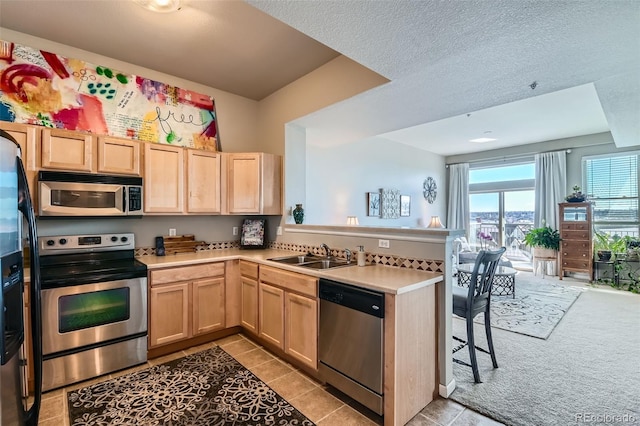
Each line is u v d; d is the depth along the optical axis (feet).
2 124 7.70
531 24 5.89
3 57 8.46
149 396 7.29
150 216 10.94
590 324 12.02
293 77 11.55
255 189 11.77
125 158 9.45
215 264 10.31
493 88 9.08
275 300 9.16
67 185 8.32
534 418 6.54
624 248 18.80
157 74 11.10
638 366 8.71
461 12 5.45
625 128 14.10
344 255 9.84
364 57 7.04
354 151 19.53
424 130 19.89
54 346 7.54
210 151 11.27
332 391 7.54
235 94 13.11
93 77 9.80
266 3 5.15
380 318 6.34
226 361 9.00
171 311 9.36
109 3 7.50
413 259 8.07
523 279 20.59
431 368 7.22
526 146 23.70
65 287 7.67
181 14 7.91
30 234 4.96
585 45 6.75
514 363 8.90
